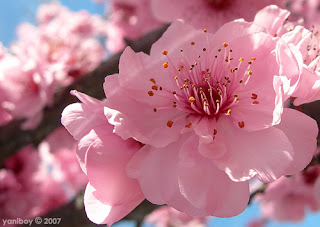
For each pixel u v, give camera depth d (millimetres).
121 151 110
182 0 189
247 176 106
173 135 112
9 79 203
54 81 192
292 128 107
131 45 175
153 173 108
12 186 231
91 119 112
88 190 110
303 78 106
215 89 117
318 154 123
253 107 111
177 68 116
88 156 108
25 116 201
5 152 206
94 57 230
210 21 183
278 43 106
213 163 108
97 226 202
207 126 113
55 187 266
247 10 178
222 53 114
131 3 298
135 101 112
